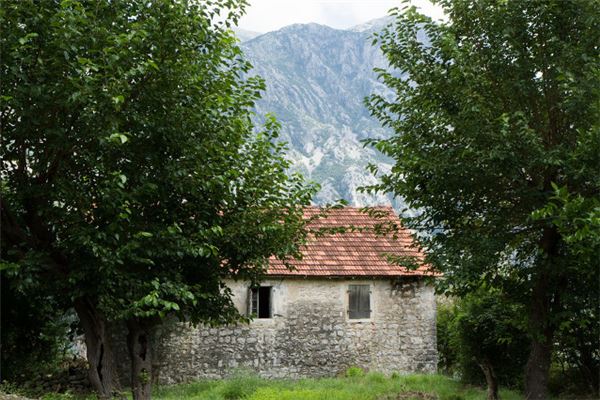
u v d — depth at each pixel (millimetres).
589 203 6922
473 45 10594
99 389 9609
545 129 10375
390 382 16469
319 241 19859
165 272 9125
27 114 7891
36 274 8484
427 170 10539
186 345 17688
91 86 7512
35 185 8570
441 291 10906
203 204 9625
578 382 15102
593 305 10555
